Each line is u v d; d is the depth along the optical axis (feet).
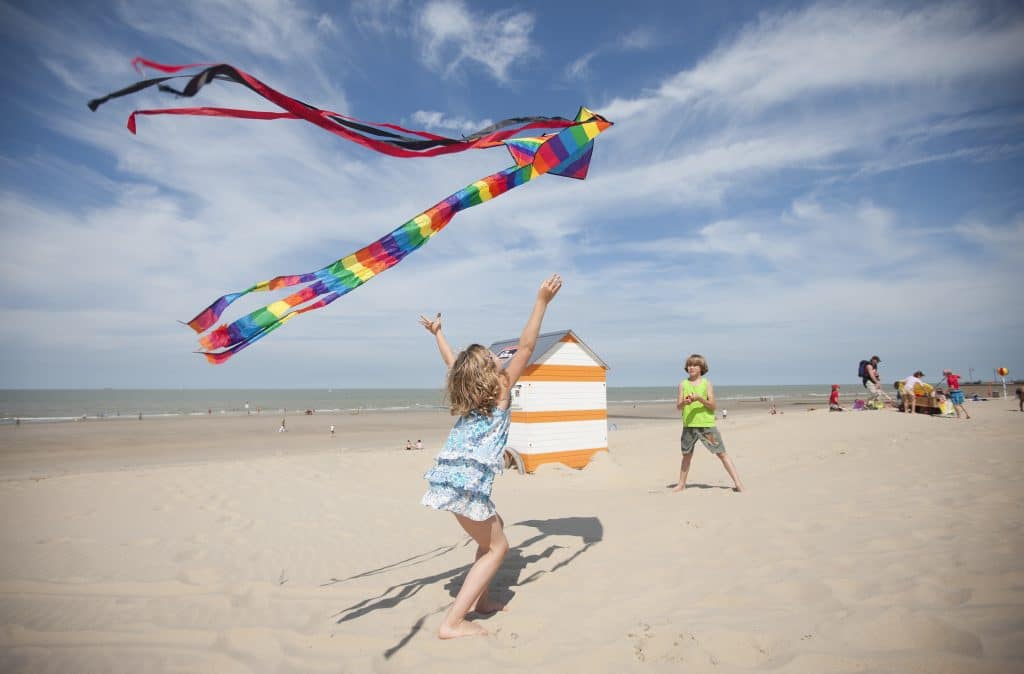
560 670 7.82
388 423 116.06
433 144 9.09
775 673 7.14
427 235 9.78
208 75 6.15
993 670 6.56
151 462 51.60
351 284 9.14
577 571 12.34
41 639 9.78
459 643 9.00
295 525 18.70
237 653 9.14
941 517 13.64
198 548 15.90
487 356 9.85
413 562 14.30
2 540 16.87
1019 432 33.27
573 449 35.99
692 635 8.40
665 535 14.47
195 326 7.89
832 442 36.14
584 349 37.11
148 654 9.14
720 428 51.88
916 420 45.52
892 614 8.26
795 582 10.19
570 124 11.13
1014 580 9.08
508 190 10.64
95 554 15.29
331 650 9.08
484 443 9.50
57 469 45.98
